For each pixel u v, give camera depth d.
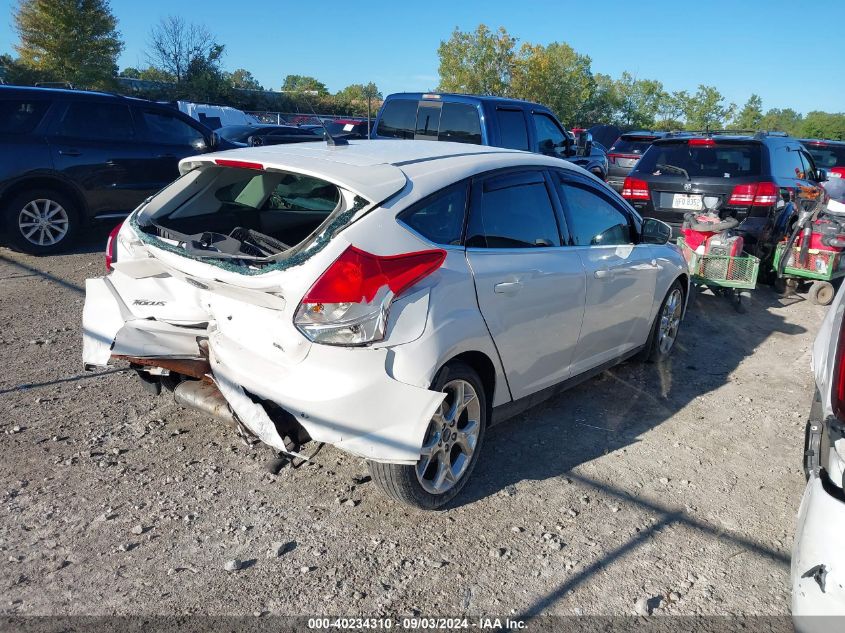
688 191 7.96
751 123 77.44
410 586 2.86
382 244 2.93
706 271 7.06
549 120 10.17
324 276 2.80
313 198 3.91
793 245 7.71
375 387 2.88
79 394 4.39
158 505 3.29
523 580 2.94
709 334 6.57
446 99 9.19
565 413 4.62
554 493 3.62
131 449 3.78
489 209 3.60
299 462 3.18
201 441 3.90
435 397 2.96
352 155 3.53
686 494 3.69
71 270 7.43
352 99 36.38
